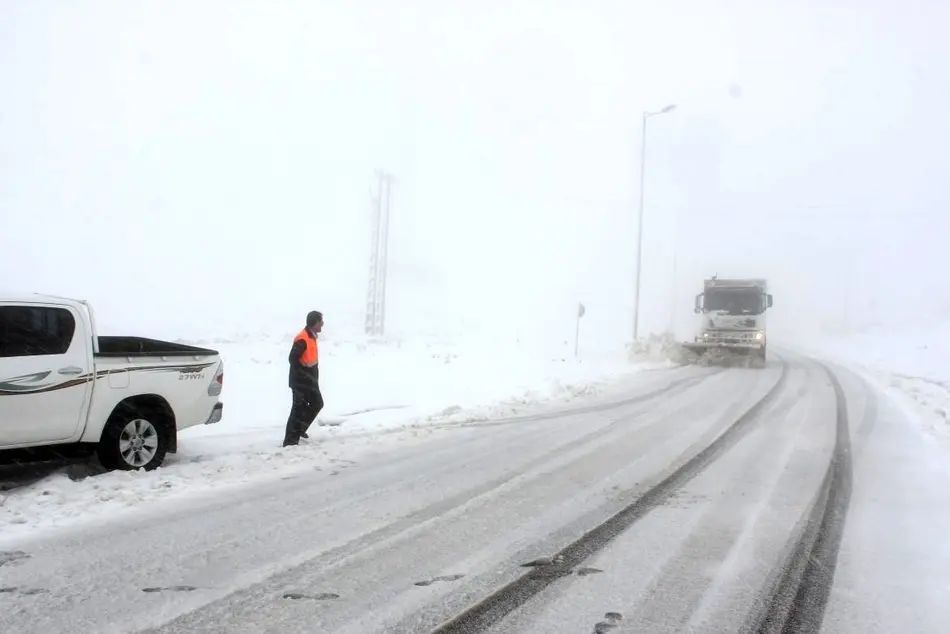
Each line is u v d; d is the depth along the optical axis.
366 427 11.76
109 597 4.94
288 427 10.16
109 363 8.09
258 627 4.51
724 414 13.67
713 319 26.06
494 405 14.38
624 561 5.74
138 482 7.89
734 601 4.99
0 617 4.60
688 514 7.03
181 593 5.02
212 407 9.23
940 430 12.06
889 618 4.77
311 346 10.24
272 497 7.52
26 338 7.57
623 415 13.45
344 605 4.85
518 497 7.60
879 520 6.88
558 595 5.06
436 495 7.65
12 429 7.37
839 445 10.64
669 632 4.53
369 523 6.66
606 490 7.92
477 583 5.26
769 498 7.64
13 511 6.79
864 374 24.08
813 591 5.18
